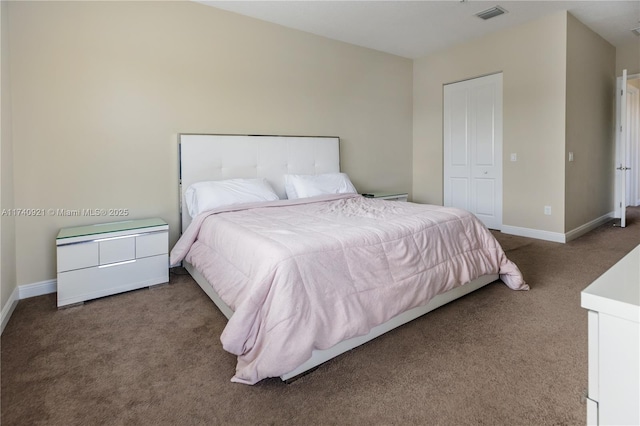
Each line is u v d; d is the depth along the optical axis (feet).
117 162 9.65
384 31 13.50
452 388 4.91
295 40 12.94
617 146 16.49
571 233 13.17
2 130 7.41
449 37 14.37
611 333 1.62
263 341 4.99
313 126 13.65
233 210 9.50
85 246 8.08
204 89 10.95
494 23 13.08
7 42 7.93
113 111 9.51
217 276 7.11
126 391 4.97
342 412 4.50
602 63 14.89
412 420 4.34
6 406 4.65
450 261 7.45
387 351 5.90
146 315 7.48
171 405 4.68
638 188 21.20
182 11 10.44
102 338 6.50
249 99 11.90
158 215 10.41
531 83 13.20
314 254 5.54
